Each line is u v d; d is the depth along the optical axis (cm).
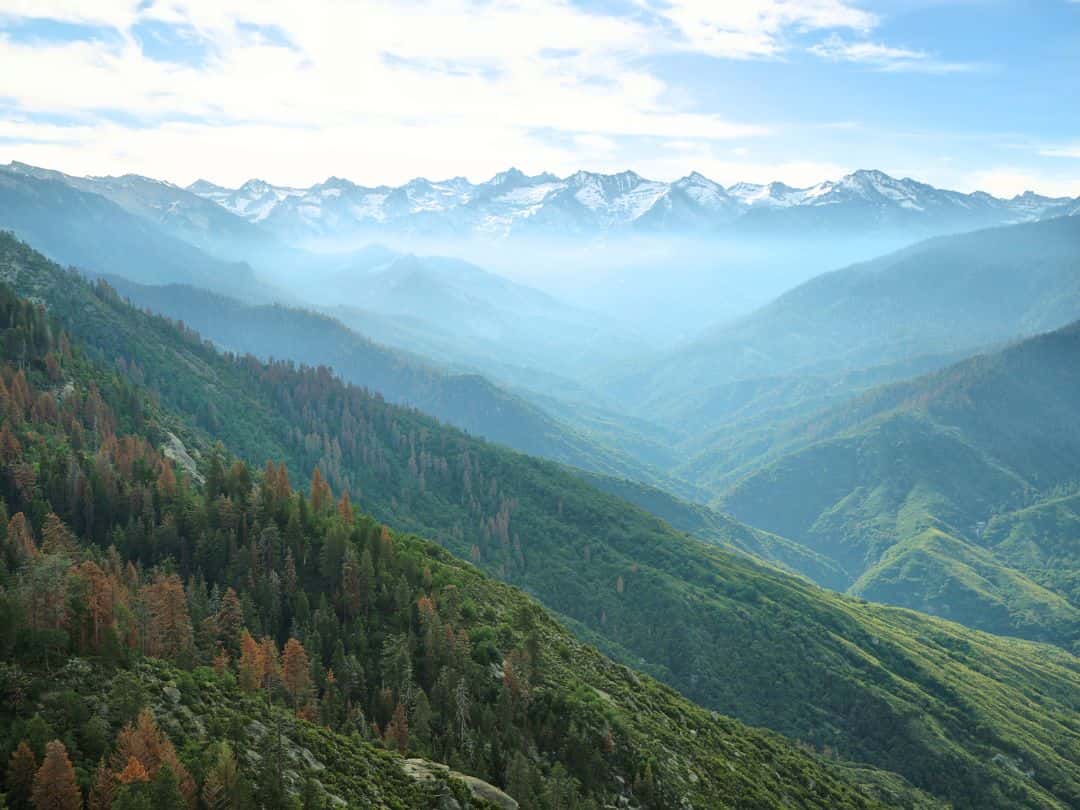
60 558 9150
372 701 11369
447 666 12056
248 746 8219
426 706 11081
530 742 11450
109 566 12725
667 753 12800
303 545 15162
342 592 13925
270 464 18838
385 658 12238
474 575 17238
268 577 13925
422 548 17700
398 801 8588
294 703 10331
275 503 16162
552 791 10150
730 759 14475
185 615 10794
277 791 7638
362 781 8656
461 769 10231
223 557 14638
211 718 8362
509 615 15325
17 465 15300
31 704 7419
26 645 7938
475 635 13438
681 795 11856
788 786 14662
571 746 11462
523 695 12100
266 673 10262
